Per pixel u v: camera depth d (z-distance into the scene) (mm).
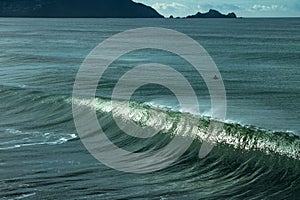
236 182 19375
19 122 30844
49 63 61125
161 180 19797
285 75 49719
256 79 46562
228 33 153625
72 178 20062
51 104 34062
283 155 20516
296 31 168125
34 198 17953
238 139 22750
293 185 18562
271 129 26562
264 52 79875
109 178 20078
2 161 22312
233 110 31594
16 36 131000
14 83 44219
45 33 148000
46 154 23469
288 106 32969
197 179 19906
